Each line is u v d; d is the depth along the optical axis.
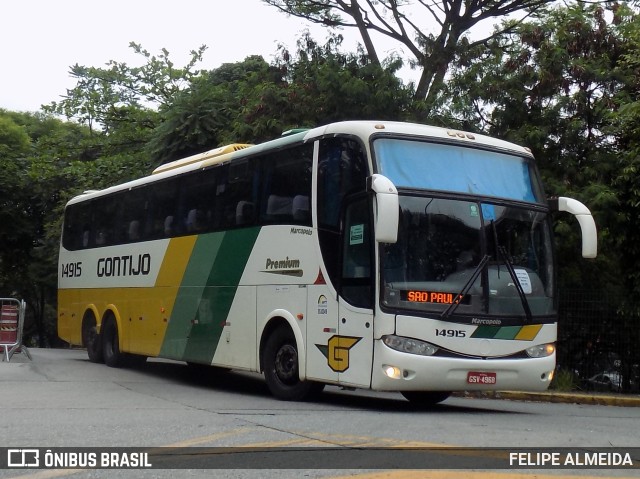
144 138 32.75
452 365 10.25
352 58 21.28
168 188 15.72
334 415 9.92
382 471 6.43
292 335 11.76
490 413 11.52
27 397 11.57
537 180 11.76
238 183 13.38
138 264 16.56
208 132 23.56
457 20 22.03
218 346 13.48
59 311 20.67
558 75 18.52
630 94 18.55
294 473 6.38
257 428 8.63
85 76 34.00
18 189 35.66
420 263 10.38
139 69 34.25
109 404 10.88
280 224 12.12
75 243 19.95
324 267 11.09
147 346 15.98
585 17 19.17
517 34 20.58
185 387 14.23
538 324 10.98
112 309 17.59
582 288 18.00
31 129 43.94
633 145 17.12
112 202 18.17
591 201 16.59
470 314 10.45
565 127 18.33
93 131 35.75
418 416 10.24
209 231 14.05
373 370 10.14
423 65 22.00
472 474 6.39
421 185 10.71
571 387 16.66
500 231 11.02
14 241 36.62
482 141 11.48
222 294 13.46
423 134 11.04
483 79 19.34
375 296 10.17
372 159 10.56
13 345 18.19
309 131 11.91
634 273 16.84
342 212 10.89
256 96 21.50
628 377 17.12
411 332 10.15
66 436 8.05
